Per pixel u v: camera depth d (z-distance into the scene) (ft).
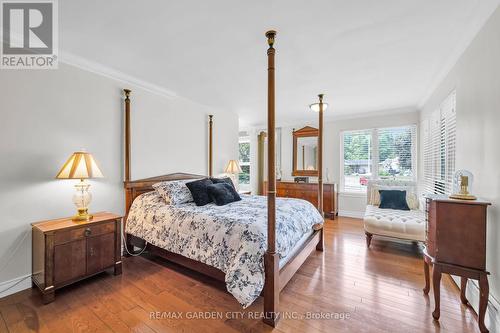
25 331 5.31
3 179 6.70
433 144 11.28
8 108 6.78
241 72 9.18
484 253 5.15
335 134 17.26
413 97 12.30
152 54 7.75
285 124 19.24
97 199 8.89
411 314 5.90
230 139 15.94
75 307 6.20
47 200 7.52
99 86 8.95
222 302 6.46
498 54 5.22
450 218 5.46
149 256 9.61
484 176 5.88
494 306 5.28
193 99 12.84
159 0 5.16
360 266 8.63
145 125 10.59
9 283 6.73
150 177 10.75
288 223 7.25
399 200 12.15
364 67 8.59
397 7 5.34
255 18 5.79
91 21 5.98
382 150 15.70
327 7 5.34
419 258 9.34
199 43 7.04
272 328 5.44
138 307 6.21
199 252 6.90
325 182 16.51
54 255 6.51
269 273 5.61
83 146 8.46
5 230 6.72
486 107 5.78
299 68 8.68
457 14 5.60
